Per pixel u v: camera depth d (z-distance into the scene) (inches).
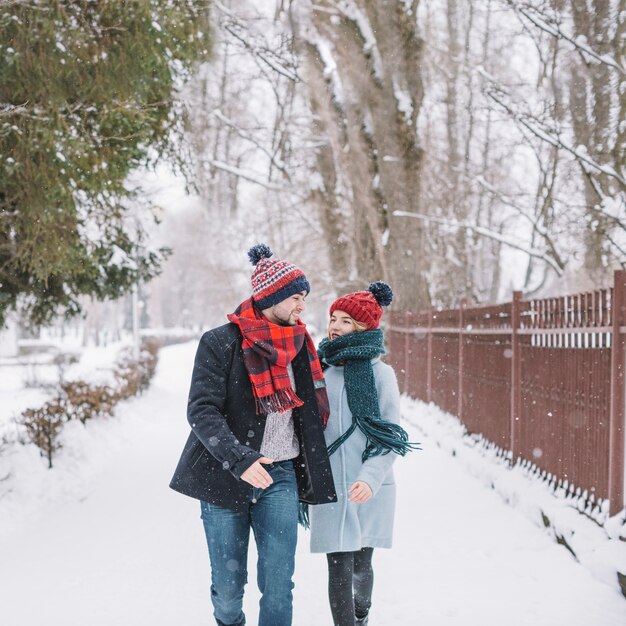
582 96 481.7
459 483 294.4
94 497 292.2
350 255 798.5
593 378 207.8
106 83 266.5
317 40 695.1
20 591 183.3
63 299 365.1
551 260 590.6
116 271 370.9
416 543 217.2
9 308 355.3
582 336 215.5
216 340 125.6
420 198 696.4
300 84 764.0
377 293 156.9
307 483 129.7
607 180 474.0
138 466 358.0
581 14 428.8
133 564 203.9
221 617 130.6
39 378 770.2
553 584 180.4
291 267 130.2
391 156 683.4
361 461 144.0
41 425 323.0
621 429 191.0
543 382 248.7
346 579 140.3
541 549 207.0
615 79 434.3
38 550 219.6
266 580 125.5
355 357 145.9
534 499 233.9
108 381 522.0
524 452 270.4
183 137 345.4
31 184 255.4
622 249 444.1
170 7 277.0
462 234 1003.3
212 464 123.3
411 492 283.1
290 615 126.6
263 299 128.7
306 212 1043.3
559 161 636.7
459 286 1048.8
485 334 325.4
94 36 265.1
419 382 508.7
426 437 413.1
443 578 187.2
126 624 161.3
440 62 791.1
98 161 271.1
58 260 284.2
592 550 187.0
